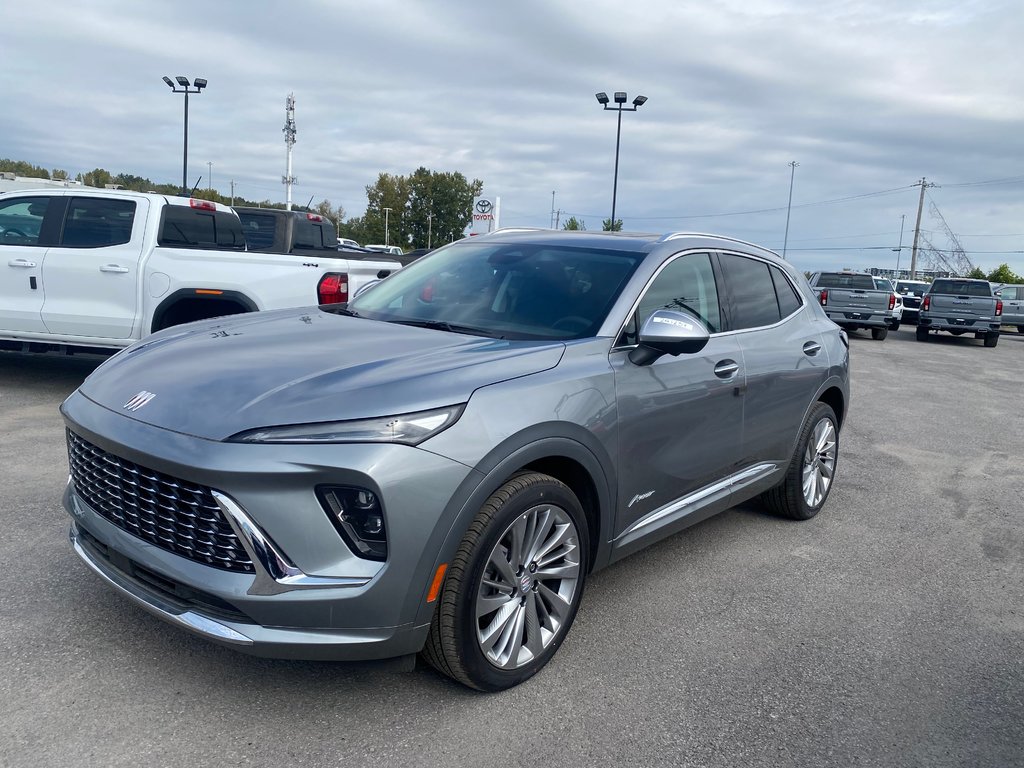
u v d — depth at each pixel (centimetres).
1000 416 1030
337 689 299
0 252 730
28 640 315
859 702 317
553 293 380
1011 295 2919
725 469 427
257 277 725
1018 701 324
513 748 272
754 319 459
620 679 321
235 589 254
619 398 337
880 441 823
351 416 260
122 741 261
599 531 340
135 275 720
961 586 443
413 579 263
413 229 10438
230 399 273
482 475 275
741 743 285
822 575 446
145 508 277
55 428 624
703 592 412
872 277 2359
